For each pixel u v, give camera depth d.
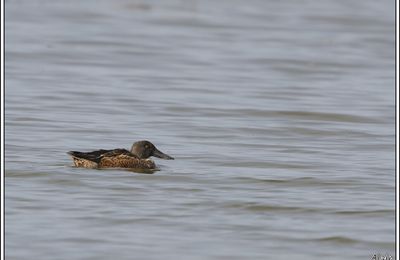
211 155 19.30
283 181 17.27
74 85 27.64
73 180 16.89
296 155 19.55
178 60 32.94
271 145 20.52
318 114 24.20
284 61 33.12
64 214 15.06
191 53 34.34
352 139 21.42
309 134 21.86
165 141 20.66
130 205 15.59
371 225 14.96
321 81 29.83
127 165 17.80
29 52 33.06
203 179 17.25
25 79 28.38
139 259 13.33
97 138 20.84
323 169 18.30
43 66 30.86
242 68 31.72
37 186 16.52
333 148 20.41
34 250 13.57
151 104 25.05
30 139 20.36
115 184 16.70
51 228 14.43
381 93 27.92
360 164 18.81
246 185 16.94
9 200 15.69
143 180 17.03
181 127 22.20
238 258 13.45
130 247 13.74
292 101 26.12
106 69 30.81
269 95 27.02
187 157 19.06
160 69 31.09
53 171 17.45
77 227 14.51
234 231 14.52
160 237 14.17
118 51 34.25
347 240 14.28
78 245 13.78
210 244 13.96
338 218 15.24
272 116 23.94
